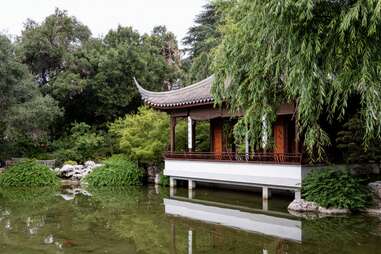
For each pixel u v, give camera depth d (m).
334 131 14.84
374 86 5.56
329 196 12.43
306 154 13.47
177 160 18.88
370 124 5.78
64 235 10.20
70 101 31.70
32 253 8.55
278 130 16.36
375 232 9.98
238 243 9.28
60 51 31.17
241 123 7.77
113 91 31.47
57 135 31.78
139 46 35.53
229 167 16.14
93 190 19.66
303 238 9.57
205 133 21.52
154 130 20.86
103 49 33.75
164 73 34.53
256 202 14.59
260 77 7.23
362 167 15.41
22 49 29.36
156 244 9.27
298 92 6.68
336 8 5.95
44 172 21.84
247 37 7.21
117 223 11.70
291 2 5.64
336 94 6.28
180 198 16.38
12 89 22.02
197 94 17.86
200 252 8.56
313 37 5.96
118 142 25.70
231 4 8.28
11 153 26.70
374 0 5.12
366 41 5.63
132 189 19.77
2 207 14.80
